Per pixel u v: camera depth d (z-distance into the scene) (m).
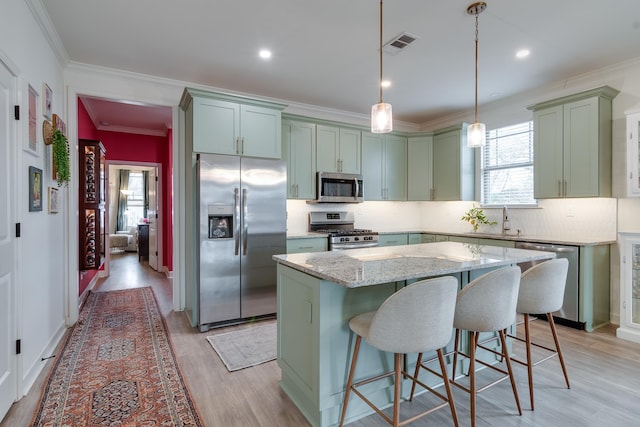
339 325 1.80
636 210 3.23
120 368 2.44
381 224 5.38
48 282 2.65
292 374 2.03
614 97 3.35
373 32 2.74
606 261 3.38
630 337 2.95
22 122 2.10
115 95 3.49
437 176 5.07
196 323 3.31
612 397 2.07
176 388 2.17
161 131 6.00
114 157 5.71
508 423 1.83
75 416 1.87
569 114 3.44
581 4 2.37
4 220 1.86
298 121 4.34
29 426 1.79
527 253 2.40
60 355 2.65
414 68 3.42
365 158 4.88
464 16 2.52
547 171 3.61
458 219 5.06
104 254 5.77
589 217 3.57
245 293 3.43
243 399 2.06
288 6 2.40
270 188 3.58
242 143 3.51
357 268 1.80
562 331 3.18
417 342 1.51
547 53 3.10
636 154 3.02
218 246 3.28
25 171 2.18
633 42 2.90
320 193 4.45
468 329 1.76
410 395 2.08
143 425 1.80
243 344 2.89
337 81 3.77
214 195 3.26
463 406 1.99
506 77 3.64
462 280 2.30
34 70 2.35
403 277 1.62
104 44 2.94
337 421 1.84
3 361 1.86
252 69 3.45
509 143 4.42
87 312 3.79
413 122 5.51
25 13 2.18
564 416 1.88
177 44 2.95
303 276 1.90
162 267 6.28
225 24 2.63
